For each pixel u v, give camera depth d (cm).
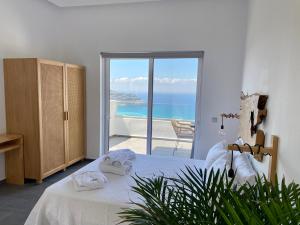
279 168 147
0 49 333
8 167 348
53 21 437
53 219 192
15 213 267
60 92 381
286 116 137
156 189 109
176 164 288
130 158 297
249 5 340
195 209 90
